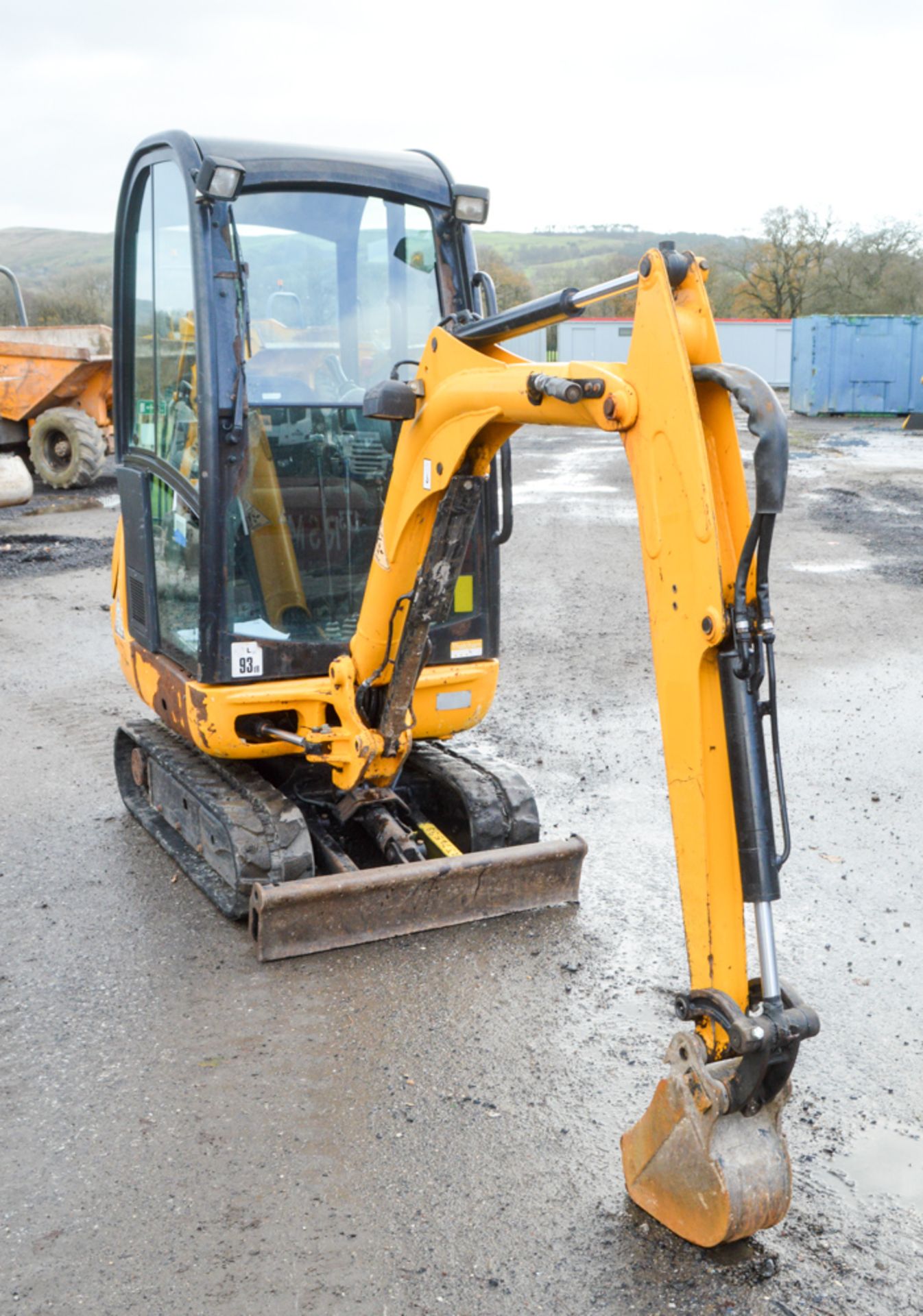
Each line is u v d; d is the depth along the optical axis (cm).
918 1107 345
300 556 443
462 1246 289
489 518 465
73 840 542
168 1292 275
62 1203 305
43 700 762
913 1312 269
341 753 436
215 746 439
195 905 474
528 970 420
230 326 410
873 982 414
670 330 265
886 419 2936
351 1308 270
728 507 272
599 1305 271
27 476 1502
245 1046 374
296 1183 311
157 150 444
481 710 481
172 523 460
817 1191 309
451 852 467
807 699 742
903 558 1195
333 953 432
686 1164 280
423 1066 363
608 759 641
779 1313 268
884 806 572
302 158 426
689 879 280
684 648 273
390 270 452
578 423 305
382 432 450
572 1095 349
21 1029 386
